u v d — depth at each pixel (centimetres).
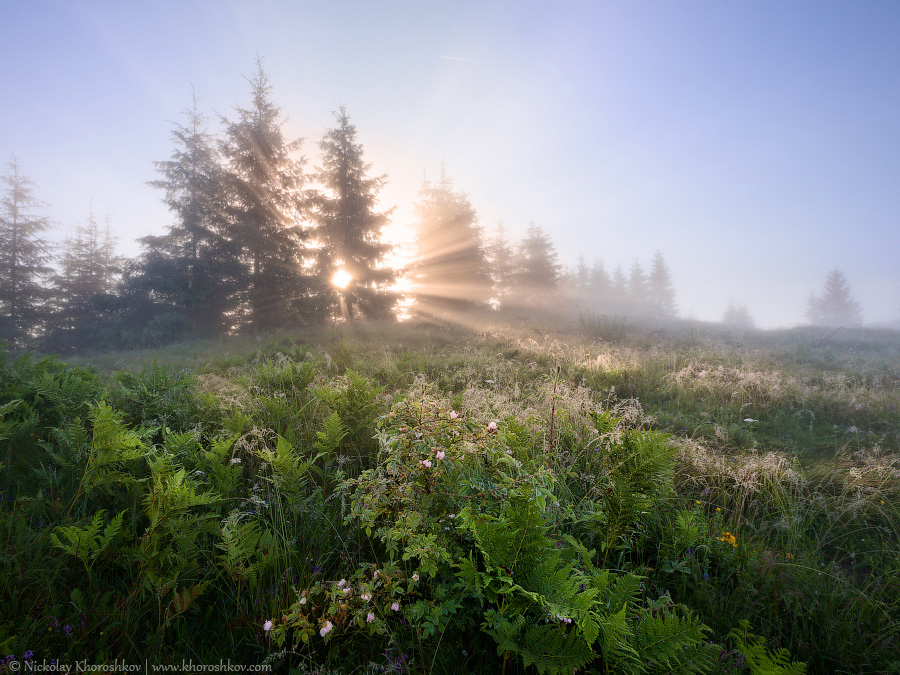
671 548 237
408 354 785
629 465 211
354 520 251
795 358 962
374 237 2238
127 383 436
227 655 175
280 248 1959
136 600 189
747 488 321
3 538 214
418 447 219
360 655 180
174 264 1959
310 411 452
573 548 207
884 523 292
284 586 199
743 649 147
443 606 173
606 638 150
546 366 777
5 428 315
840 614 202
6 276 2409
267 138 2044
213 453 279
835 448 427
